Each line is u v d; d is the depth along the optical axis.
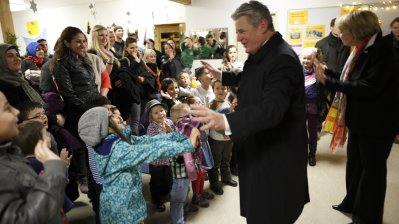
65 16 7.86
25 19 8.38
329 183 2.69
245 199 1.39
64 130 2.22
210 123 1.02
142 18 6.95
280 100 1.06
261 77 1.18
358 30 1.65
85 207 2.36
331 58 4.02
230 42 5.74
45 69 2.37
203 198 2.38
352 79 1.76
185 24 6.16
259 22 1.17
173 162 1.94
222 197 2.48
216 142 2.46
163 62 4.75
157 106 2.21
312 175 2.87
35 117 1.81
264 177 1.26
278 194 1.27
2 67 1.97
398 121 1.68
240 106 1.32
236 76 1.69
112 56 2.82
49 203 0.78
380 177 1.79
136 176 1.50
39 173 1.18
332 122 2.24
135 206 1.46
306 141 1.32
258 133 1.25
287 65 1.13
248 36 1.20
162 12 6.71
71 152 2.31
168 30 6.78
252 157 1.28
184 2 5.77
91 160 1.65
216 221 2.13
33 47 3.70
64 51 2.23
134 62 3.10
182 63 5.36
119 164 1.37
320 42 4.16
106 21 7.40
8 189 0.78
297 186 1.30
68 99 2.19
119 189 1.41
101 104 1.86
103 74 2.59
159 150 1.35
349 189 2.15
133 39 3.18
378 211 1.83
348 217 2.14
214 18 5.79
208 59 5.89
